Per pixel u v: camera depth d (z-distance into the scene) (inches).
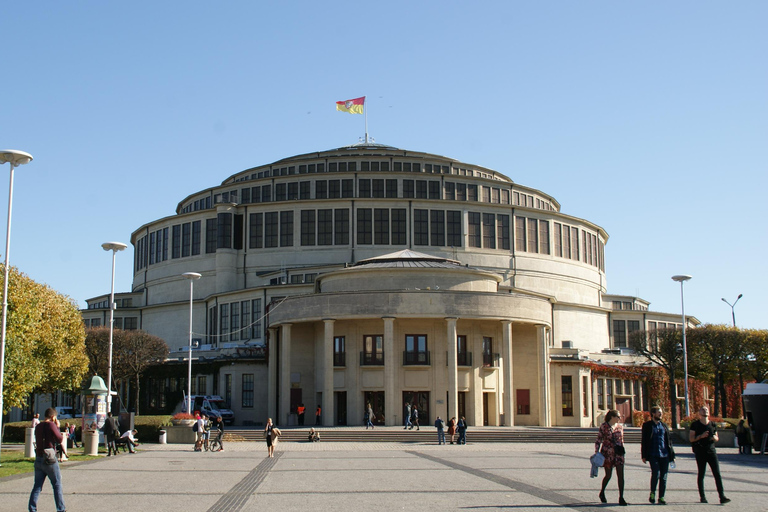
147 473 1181.1
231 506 820.0
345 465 1314.0
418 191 3885.3
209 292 3722.9
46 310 2208.4
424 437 2060.8
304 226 3673.7
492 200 4015.8
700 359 3095.5
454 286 2476.6
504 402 2406.5
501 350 2471.7
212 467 1285.7
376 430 2111.2
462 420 1969.7
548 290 3828.7
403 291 2313.0
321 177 3882.9
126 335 3041.3
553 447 1851.6
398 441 2042.3
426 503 831.7
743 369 3144.7
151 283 4023.1
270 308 2726.4
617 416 828.0
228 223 3727.9
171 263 3914.9
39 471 761.6
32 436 1417.3
